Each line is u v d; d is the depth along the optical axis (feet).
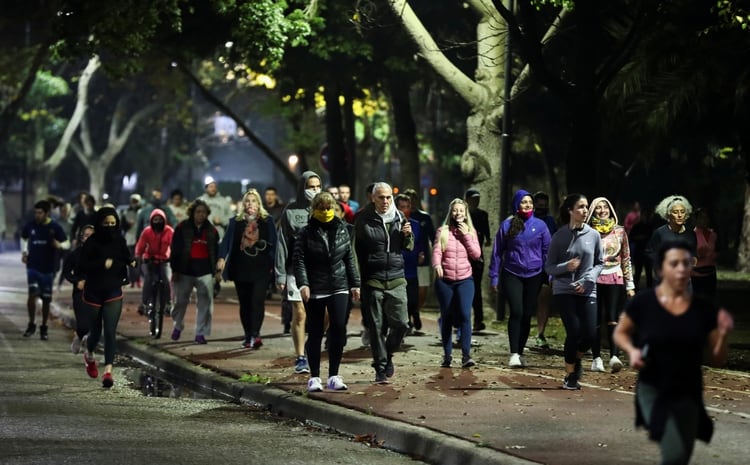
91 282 60.44
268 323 91.76
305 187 61.31
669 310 28.84
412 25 95.96
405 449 42.55
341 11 116.98
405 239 56.75
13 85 197.77
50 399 54.29
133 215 135.54
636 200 189.98
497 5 77.97
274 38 104.94
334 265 53.67
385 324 59.62
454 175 213.66
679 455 27.99
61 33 105.60
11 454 39.70
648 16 81.97
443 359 62.95
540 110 150.61
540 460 37.37
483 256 97.86
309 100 136.36
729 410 48.03
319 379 53.67
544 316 74.74
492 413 47.11
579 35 81.46
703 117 107.24
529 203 63.10
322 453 41.57
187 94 272.51
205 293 76.95
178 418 49.62
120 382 62.23
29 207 336.70
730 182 175.73
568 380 54.24
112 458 39.45
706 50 92.99
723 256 206.59
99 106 308.40
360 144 214.28
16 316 101.65
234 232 73.77
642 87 96.53
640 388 29.01
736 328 92.38
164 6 103.96
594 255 54.34
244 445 42.80
